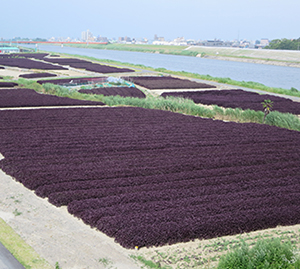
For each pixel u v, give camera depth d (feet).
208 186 69.41
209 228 52.16
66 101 169.27
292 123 135.33
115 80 264.11
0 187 66.95
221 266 42.45
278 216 56.95
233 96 212.64
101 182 69.00
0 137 101.19
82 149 91.20
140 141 101.81
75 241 48.93
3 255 44.21
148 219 54.03
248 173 78.48
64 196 61.98
